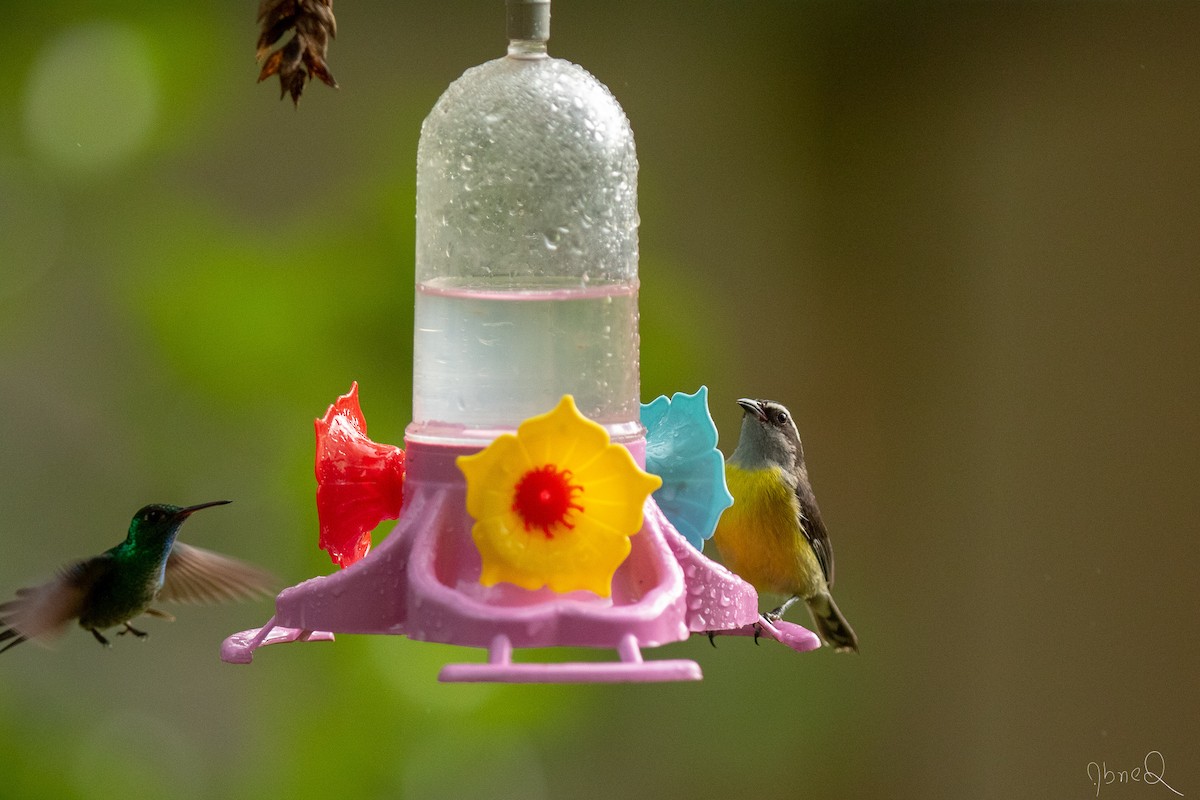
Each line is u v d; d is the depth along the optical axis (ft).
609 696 37.78
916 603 53.21
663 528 21.65
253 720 37.58
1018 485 53.62
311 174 44.24
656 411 24.41
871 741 51.11
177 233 35.37
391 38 48.60
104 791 37.70
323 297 34.35
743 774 43.09
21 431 43.24
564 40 53.42
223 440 34.40
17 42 38.75
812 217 54.19
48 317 41.60
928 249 54.34
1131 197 53.62
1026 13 54.85
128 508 42.22
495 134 23.80
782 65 54.54
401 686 33.76
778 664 43.88
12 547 43.04
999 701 52.60
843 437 53.42
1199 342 52.70
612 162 23.73
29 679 40.19
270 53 20.24
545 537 20.03
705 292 42.57
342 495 23.48
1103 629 52.85
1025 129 54.65
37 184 39.52
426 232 24.16
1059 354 53.78
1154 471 52.80
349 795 33.24
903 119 54.80
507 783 34.60
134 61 38.60
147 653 42.88
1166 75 53.78
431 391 22.68
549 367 22.65
